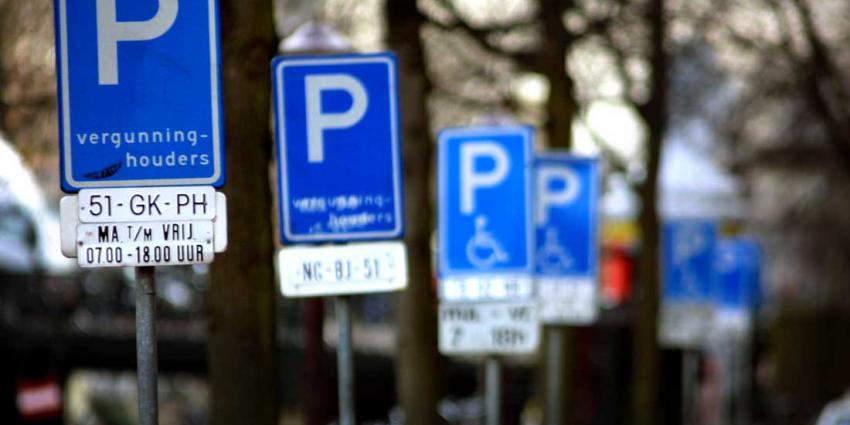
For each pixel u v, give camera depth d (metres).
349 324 16.05
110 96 11.16
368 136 15.64
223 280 15.54
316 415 25.98
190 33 11.24
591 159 25.62
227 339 15.55
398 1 26.33
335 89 15.59
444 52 38.28
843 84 40.91
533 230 20.97
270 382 15.67
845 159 40.56
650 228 36.88
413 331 26.52
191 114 11.22
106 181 11.15
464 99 38.00
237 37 15.55
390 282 15.70
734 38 39.25
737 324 50.84
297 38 23.59
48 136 32.06
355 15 34.03
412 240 26.45
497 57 35.56
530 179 20.97
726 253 50.22
